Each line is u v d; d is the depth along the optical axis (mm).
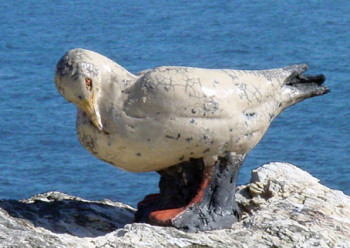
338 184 30844
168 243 12320
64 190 29234
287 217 13320
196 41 62438
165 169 13086
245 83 12914
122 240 12234
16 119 39625
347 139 35781
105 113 12602
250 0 81688
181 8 79250
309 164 32844
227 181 13031
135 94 12555
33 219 12953
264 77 13156
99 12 77500
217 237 12656
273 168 14727
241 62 55438
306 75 13555
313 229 13070
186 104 12516
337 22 70750
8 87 46188
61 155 33562
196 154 12805
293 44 60312
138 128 12523
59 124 38562
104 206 13945
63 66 12578
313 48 58875
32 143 35500
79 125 12836
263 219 13211
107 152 12773
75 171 31172
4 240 11609
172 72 12617
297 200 13891
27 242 11695
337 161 33094
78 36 65812
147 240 12312
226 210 13094
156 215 12914
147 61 56312
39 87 46031
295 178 14547
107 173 30500
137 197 28203
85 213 13492
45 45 61438
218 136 12688
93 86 12523
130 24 71250
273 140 35312
